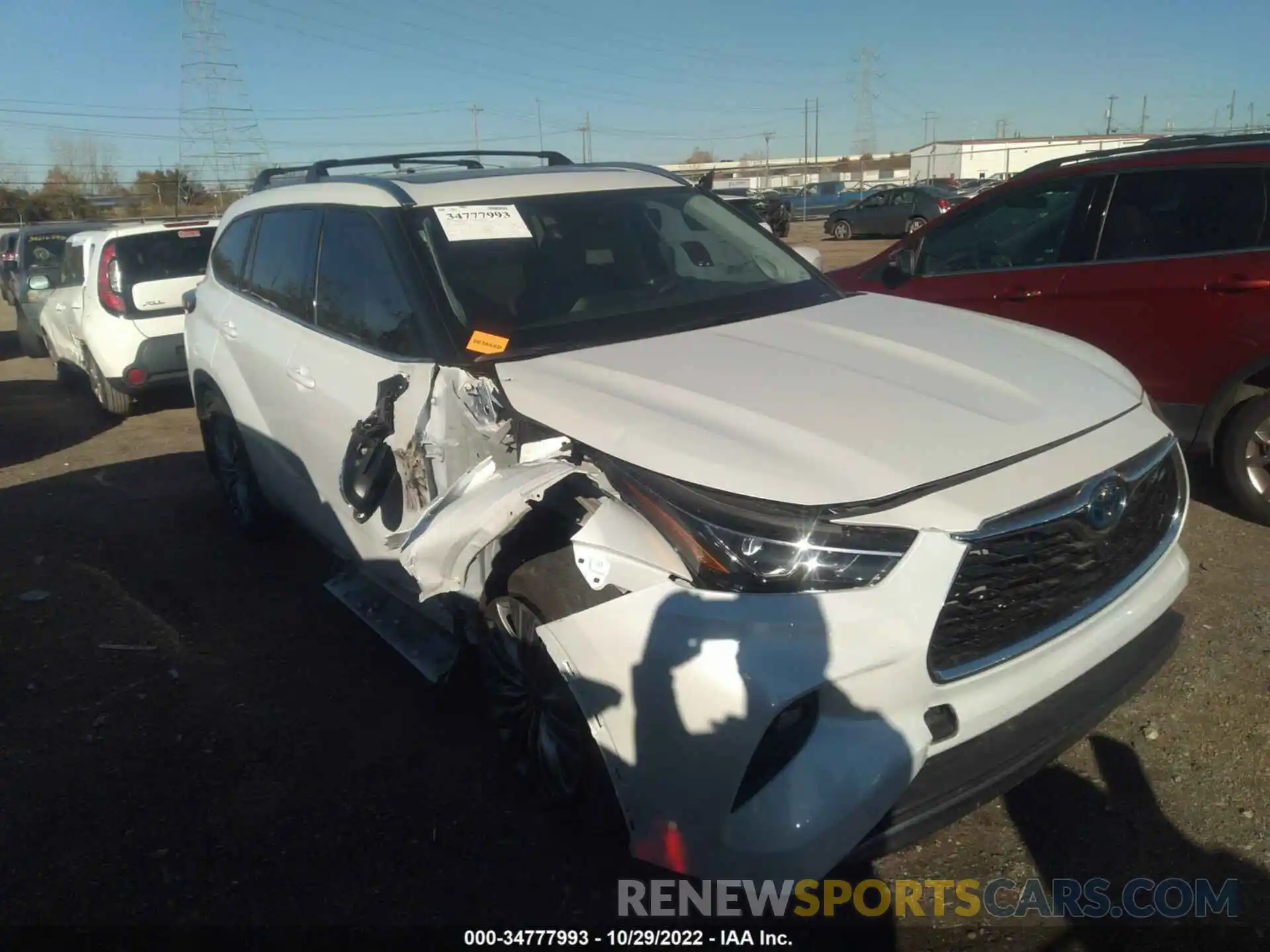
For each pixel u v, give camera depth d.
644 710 2.54
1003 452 2.70
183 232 9.34
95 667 4.50
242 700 4.15
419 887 3.03
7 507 6.82
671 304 3.89
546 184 4.31
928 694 2.49
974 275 6.07
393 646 3.92
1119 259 5.42
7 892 3.12
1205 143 5.40
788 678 2.37
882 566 2.46
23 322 13.51
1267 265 4.85
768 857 2.39
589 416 2.94
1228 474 5.09
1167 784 3.23
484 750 3.70
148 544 5.95
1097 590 2.84
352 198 4.26
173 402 10.10
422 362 3.51
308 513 4.62
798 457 2.62
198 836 3.32
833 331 3.59
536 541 3.08
